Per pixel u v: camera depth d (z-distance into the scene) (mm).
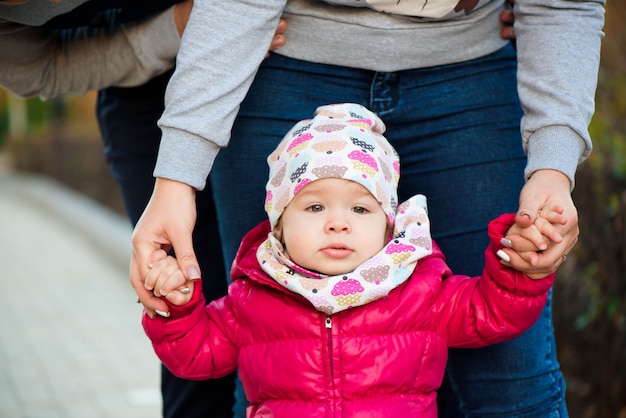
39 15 2697
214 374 2697
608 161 4309
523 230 2262
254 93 2764
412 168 2797
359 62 2691
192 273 2365
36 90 3104
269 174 2762
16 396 5766
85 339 7180
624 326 4160
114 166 3480
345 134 2602
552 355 2836
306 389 2527
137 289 2434
